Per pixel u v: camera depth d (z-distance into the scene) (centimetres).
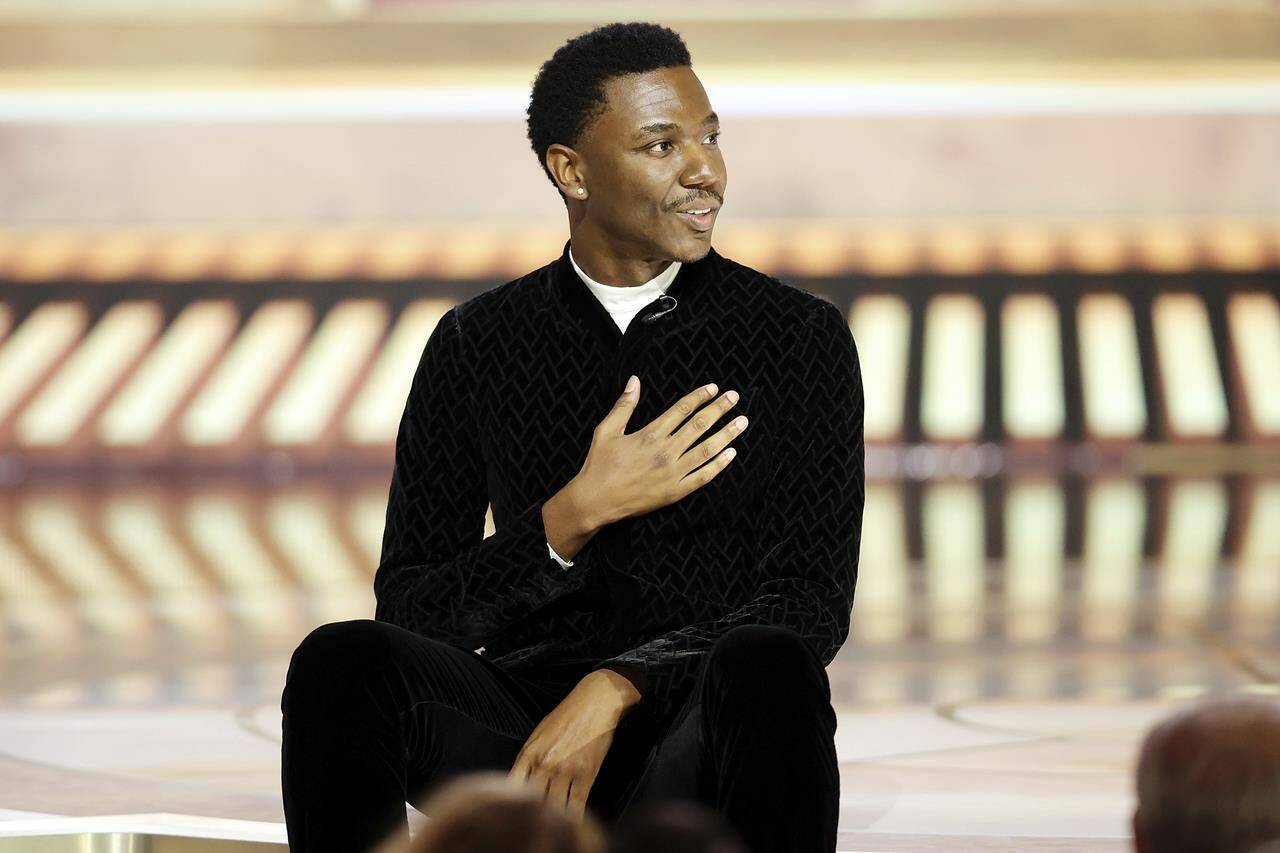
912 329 4941
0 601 1541
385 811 347
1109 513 2628
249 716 891
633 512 392
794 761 335
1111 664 1061
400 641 359
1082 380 4747
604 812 397
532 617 411
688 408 396
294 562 1953
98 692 982
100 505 3127
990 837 554
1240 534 2184
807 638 384
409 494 430
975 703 912
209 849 446
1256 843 210
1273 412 4641
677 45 414
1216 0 4984
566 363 417
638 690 374
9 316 4994
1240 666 1040
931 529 2333
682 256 411
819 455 408
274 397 4728
